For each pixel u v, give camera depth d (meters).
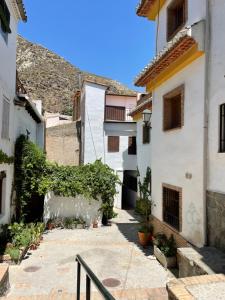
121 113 23.27
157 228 10.61
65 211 14.80
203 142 7.28
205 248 6.88
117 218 17.16
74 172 14.80
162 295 7.05
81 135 22.38
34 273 8.47
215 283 4.47
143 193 14.45
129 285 7.62
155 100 10.93
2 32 9.72
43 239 12.29
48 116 29.17
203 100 7.32
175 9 9.98
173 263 8.70
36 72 50.41
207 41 7.20
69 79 51.53
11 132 11.54
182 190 8.46
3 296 6.74
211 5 7.18
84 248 10.98
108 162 21.14
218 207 6.75
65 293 7.12
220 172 6.72
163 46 10.40
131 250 10.69
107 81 50.97
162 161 10.13
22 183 12.75
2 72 9.75
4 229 10.30
